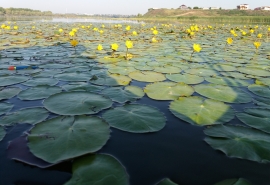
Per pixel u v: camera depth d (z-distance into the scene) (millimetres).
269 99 2309
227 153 1386
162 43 6617
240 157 1346
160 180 1165
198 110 1946
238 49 5688
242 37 8781
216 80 2898
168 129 1659
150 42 6754
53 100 2018
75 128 1547
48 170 1164
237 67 3635
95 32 9953
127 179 1115
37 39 6621
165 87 2525
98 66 3424
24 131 1524
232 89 2549
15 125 1599
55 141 1393
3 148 1336
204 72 3281
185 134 1600
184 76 3033
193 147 1451
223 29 13828
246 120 1812
